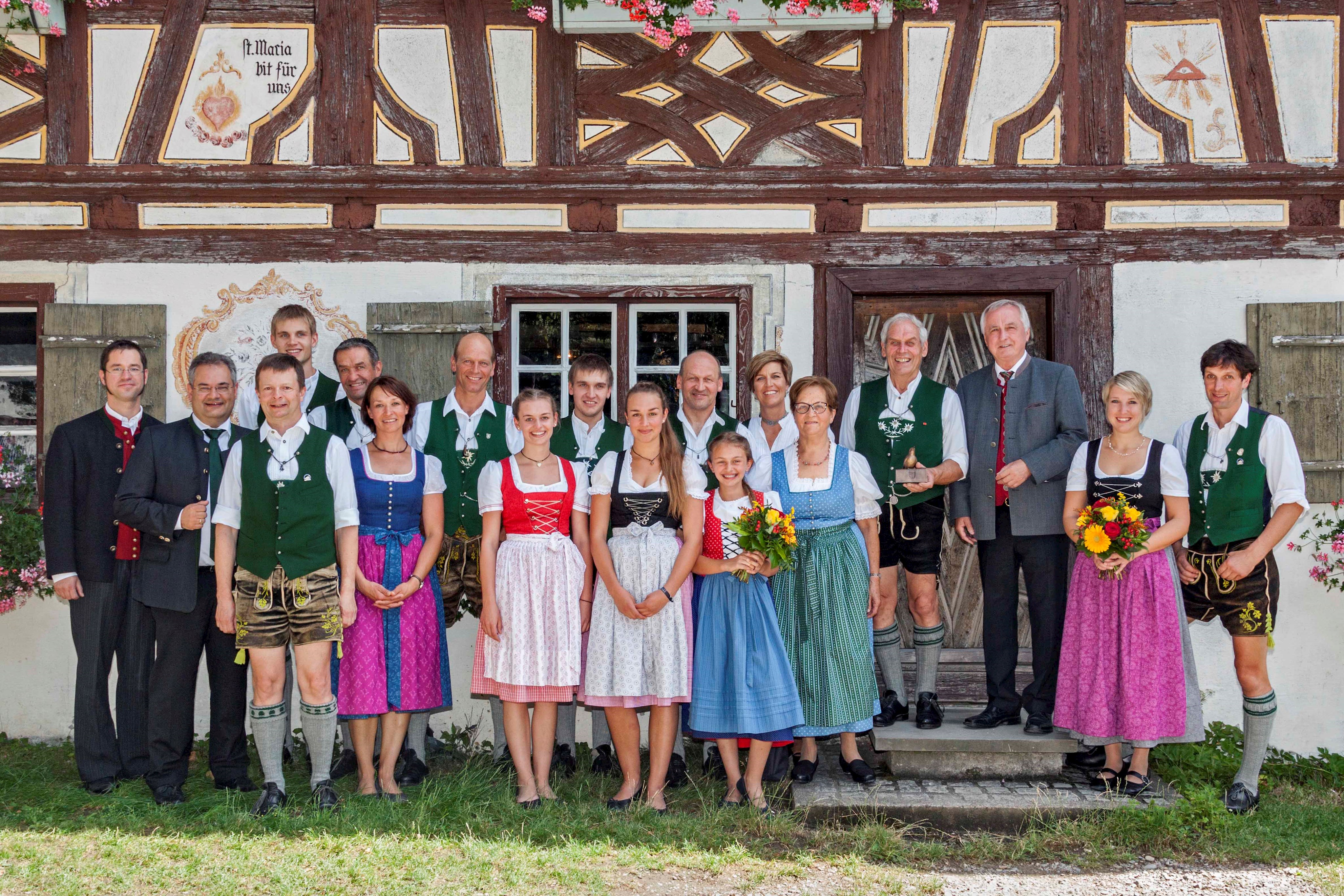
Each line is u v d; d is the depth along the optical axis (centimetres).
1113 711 406
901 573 541
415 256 536
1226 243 529
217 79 538
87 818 387
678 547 402
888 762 450
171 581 410
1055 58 533
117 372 428
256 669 386
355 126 538
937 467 446
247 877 331
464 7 536
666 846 365
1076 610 420
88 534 429
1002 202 534
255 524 381
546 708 410
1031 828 385
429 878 333
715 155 536
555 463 410
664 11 519
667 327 551
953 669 533
